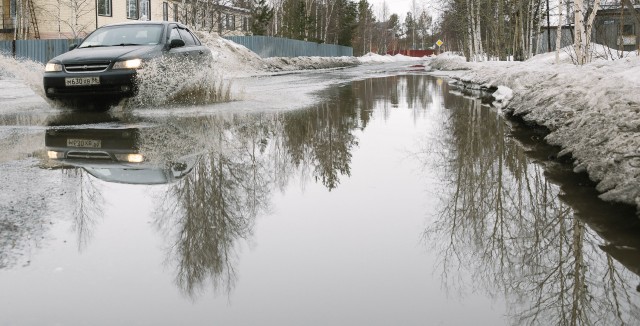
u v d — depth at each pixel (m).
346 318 1.76
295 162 4.37
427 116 7.98
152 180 3.62
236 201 3.15
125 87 7.91
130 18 32.19
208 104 9.26
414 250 2.40
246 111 8.23
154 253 2.32
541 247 2.47
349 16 64.88
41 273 2.11
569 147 4.62
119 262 2.22
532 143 5.47
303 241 2.50
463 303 1.89
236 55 28.72
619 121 4.01
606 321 1.75
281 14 49.16
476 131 6.37
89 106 8.35
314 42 50.00
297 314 1.79
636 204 2.98
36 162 4.21
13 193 3.28
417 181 3.77
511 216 2.95
